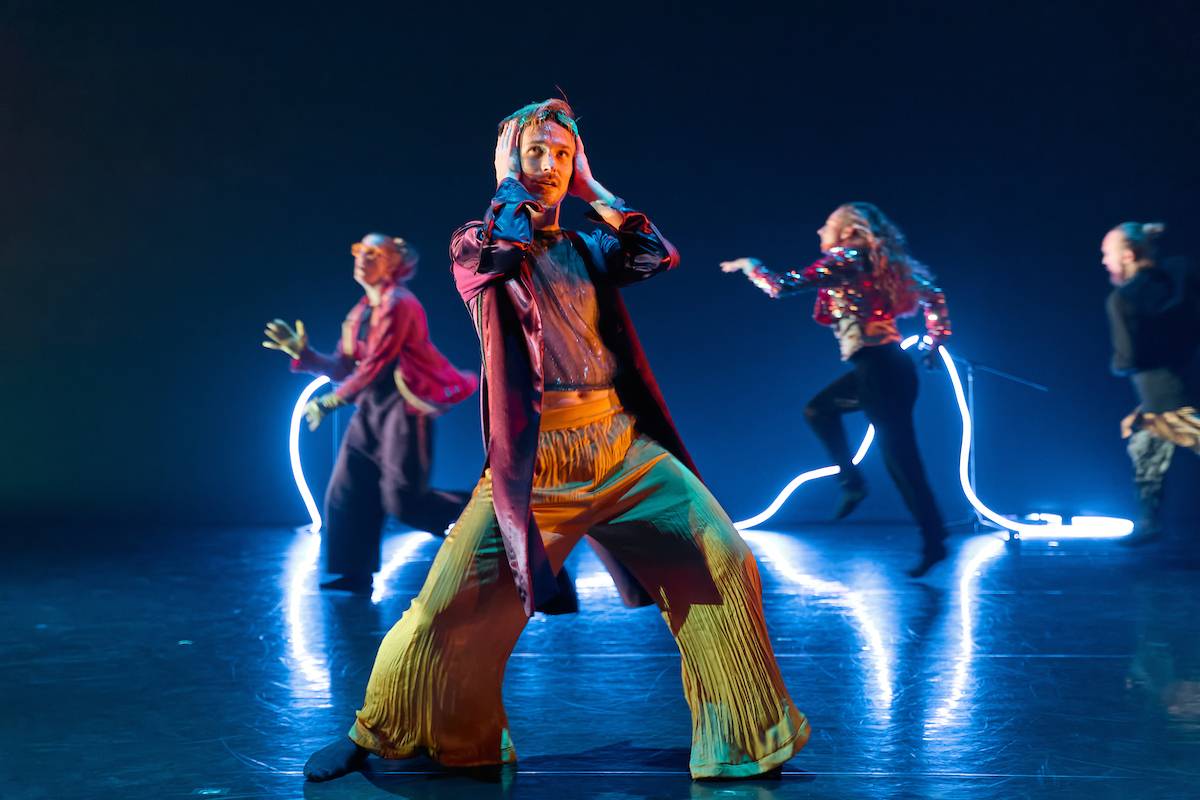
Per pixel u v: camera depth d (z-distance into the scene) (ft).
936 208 26.84
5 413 27.84
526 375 9.33
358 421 18.25
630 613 16.65
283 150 27.58
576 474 9.62
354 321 19.04
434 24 27.32
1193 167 26.13
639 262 9.82
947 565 20.51
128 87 27.50
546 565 9.16
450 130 27.45
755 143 27.20
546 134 9.68
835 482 27.32
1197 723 11.13
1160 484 21.50
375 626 15.90
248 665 13.80
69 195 27.63
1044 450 26.66
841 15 26.89
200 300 27.76
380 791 9.55
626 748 10.66
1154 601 17.02
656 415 10.09
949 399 26.91
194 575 20.12
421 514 18.17
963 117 26.68
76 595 18.30
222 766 10.20
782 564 20.89
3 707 12.08
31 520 27.22
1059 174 26.48
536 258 9.75
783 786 9.58
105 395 27.84
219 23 27.45
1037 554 21.54
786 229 27.25
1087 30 26.25
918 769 9.93
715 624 9.77
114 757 10.46
